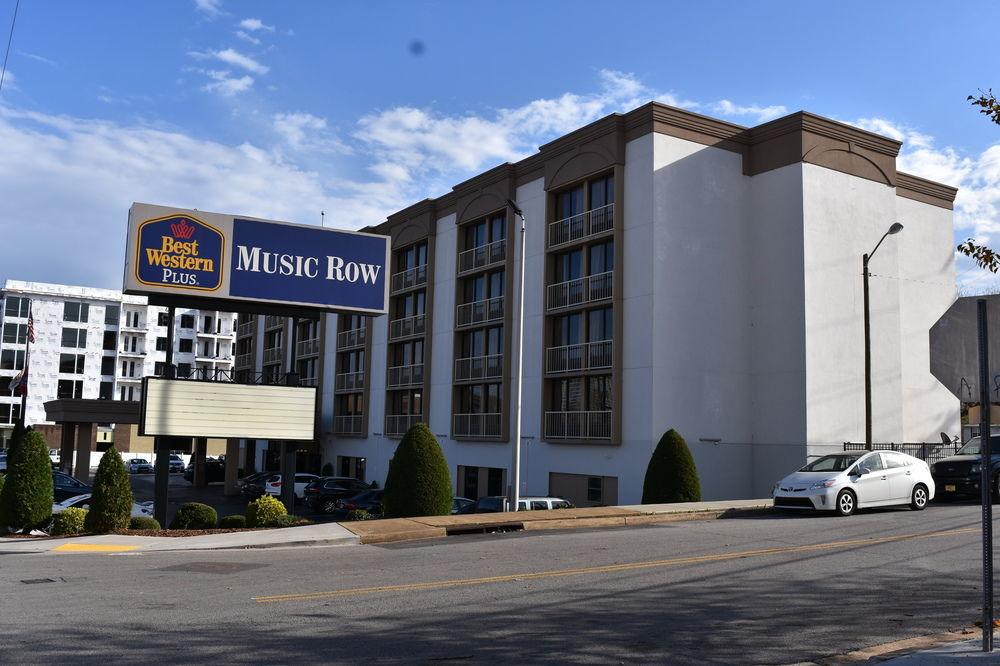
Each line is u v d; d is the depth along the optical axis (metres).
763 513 21.30
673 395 29.73
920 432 34.47
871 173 32.28
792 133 30.92
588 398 32.84
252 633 8.45
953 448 32.44
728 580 11.53
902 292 35.00
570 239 34.00
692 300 30.55
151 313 95.69
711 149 31.59
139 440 89.56
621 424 30.56
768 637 8.45
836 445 29.95
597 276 32.34
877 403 31.34
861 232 31.67
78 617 9.21
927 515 19.73
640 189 30.73
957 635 8.44
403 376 45.50
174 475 72.25
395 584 11.33
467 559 13.73
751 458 31.06
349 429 50.88
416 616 9.30
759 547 14.72
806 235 30.20
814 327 29.97
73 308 86.44
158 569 13.14
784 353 30.36
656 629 8.77
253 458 64.12
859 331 31.11
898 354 32.06
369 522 18.34
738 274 31.66
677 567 12.63
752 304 31.73
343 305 24.23
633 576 11.88
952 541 15.02
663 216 30.22
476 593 10.66
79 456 45.34
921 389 34.84
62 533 19.36
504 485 36.41
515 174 37.66
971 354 7.68
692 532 17.19
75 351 86.12
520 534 17.42
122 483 19.25
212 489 53.91
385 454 46.50
